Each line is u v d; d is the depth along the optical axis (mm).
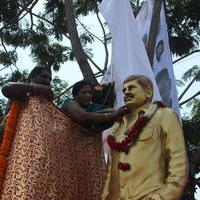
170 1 12758
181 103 12492
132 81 4855
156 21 9117
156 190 4414
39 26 13648
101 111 5516
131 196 4441
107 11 8148
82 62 10133
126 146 4629
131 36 7840
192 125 12414
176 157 4512
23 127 5141
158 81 8898
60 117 5273
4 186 5000
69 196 5145
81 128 5316
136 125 4660
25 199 4895
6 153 5098
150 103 4859
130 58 7652
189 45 12672
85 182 5277
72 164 5223
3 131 5484
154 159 4547
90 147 5367
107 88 7395
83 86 5582
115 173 4699
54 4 13367
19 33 13555
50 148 5133
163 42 9195
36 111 5176
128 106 4855
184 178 4422
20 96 5242
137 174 4500
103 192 4730
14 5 13078
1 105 12680
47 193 5016
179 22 12781
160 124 4672
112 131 4938
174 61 13094
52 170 5086
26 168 5000
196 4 12547
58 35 13609
